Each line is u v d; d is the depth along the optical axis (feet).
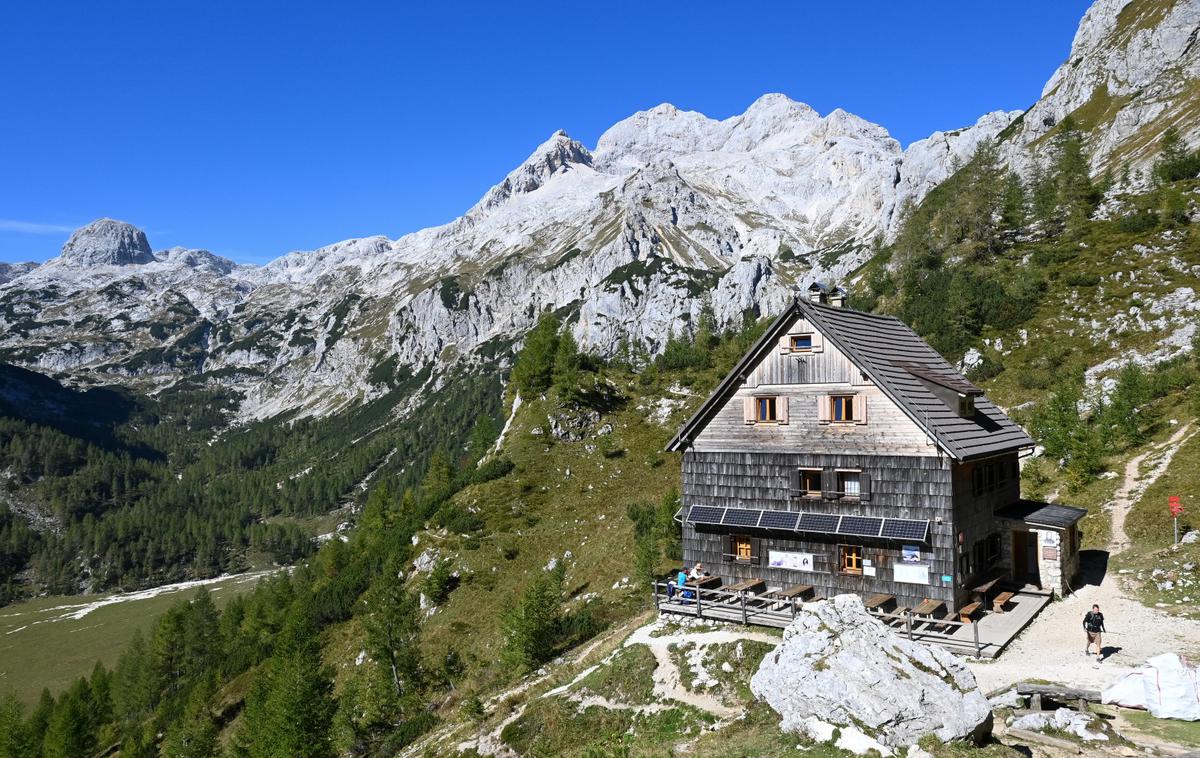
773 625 99.35
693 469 123.24
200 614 378.53
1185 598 104.27
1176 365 242.78
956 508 101.91
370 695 178.09
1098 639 84.02
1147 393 222.48
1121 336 283.59
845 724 61.98
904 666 64.03
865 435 107.14
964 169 625.41
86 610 595.06
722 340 469.16
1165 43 589.32
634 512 235.81
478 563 239.50
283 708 164.96
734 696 85.97
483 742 97.71
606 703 94.38
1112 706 69.51
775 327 114.83
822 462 110.73
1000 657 87.76
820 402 111.14
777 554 114.21
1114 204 415.23
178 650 343.67
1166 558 123.03
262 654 285.43
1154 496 158.51
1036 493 186.50
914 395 107.24
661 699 90.22
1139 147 506.48
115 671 370.73
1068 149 489.67
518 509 268.82
